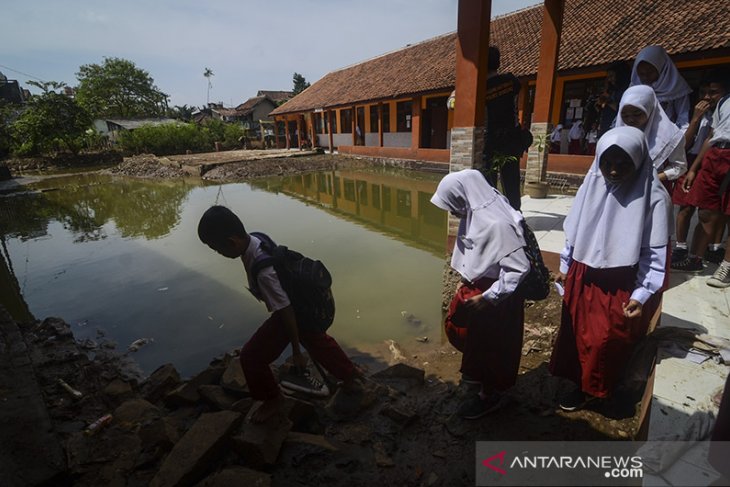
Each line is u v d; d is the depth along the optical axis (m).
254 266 2.38
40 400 2.96
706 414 2.25
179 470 2.30
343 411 3.03
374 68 24.19
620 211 2.19
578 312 2.48
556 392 3.01
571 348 2.58
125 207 12.96
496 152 5.65
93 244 8.83
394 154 19.36
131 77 48.38
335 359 2.91
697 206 3.62
